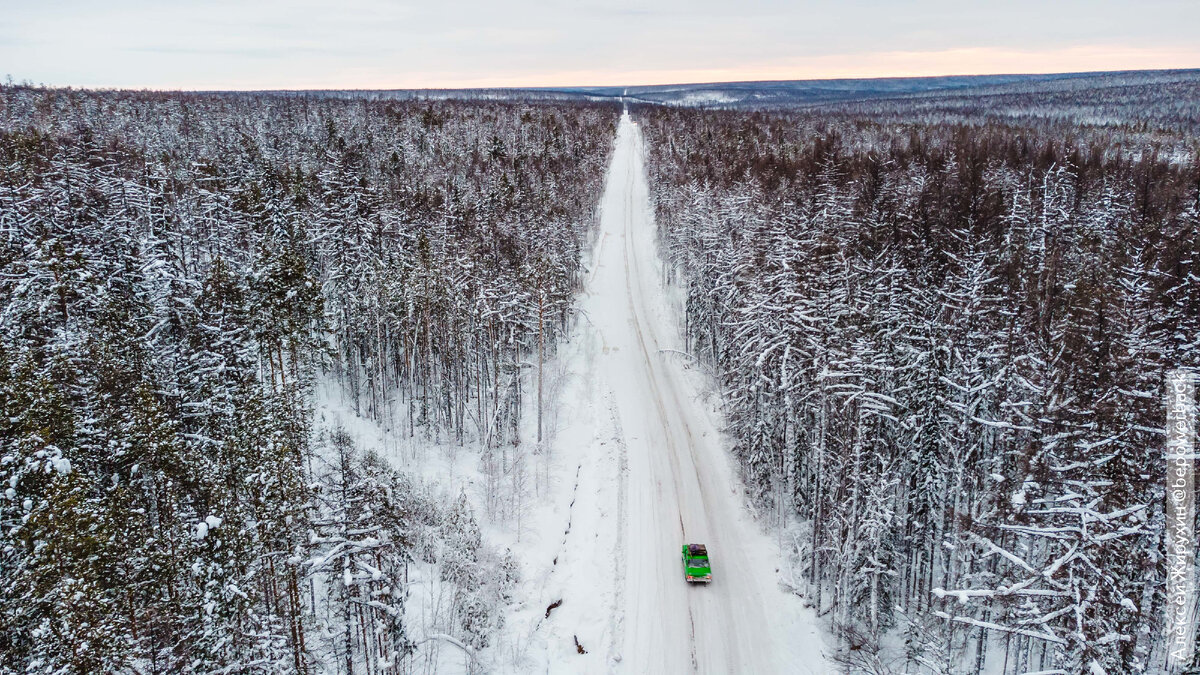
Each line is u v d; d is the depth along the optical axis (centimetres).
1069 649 2261
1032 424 3119
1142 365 2620
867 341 3416
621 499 4366
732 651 3169
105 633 1828
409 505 3781
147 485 2723
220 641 2209
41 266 3625
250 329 4309
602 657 3111
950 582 3159
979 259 4716
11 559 1853
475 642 3047
